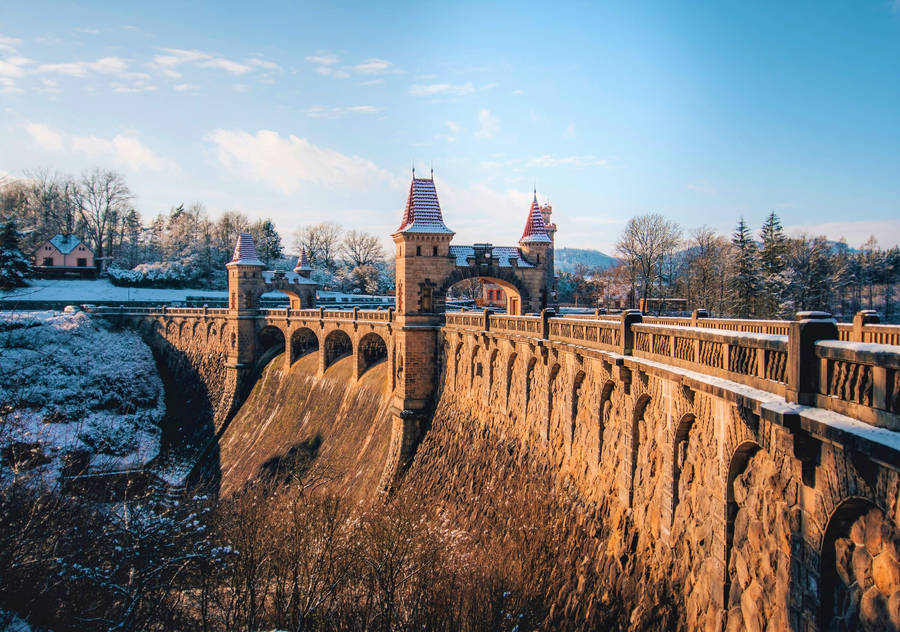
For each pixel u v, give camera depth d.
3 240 98.06
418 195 54.97
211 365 90.62
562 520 26.64
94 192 141.75
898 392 8.77
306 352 80.06
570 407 27.45
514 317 37.12
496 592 25.64
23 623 18.56
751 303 78.56
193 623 25.22
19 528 20.62
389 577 26.33
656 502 18.91
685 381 15.92
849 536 10.34
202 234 157.50
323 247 175.62
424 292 53.72
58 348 87.19
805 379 11.02
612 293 105.69
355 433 59.09
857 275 100.56
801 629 11.35
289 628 24.94
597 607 21.17
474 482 38.88
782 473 12.02
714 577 14.95
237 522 31.88
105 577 21.38
